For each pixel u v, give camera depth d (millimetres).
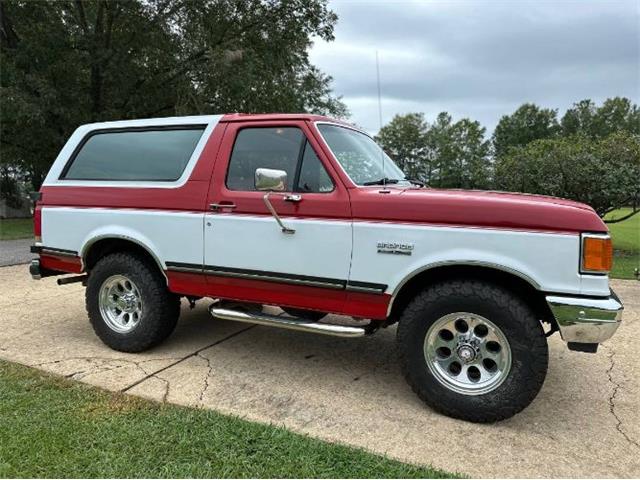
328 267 3441
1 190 25078
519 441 2957
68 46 18281
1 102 15852
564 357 4430
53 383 3596
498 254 2994
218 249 3846
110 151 4492
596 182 10609
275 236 3609
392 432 3035
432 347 3260
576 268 2871
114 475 2520
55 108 17062
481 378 3172
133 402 3312
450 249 3092
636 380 3908
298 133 3658
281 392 3582
